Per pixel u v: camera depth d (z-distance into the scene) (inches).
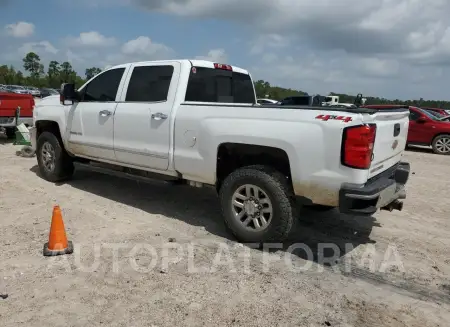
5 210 218.1
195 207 236.4
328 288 146.7
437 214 242.2
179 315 126.4
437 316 131.3
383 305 136.6
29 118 457.1
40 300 132.3
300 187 163.5
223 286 145.0
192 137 191.2
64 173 276.4
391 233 205.5
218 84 226.8
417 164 446.6
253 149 177.6
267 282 149.2
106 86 238.2
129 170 231.9
